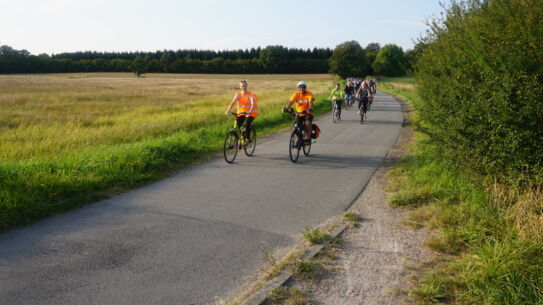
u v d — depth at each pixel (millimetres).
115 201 5754
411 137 12453
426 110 7676
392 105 26219
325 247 4176
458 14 7156
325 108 23188
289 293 3246
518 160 4902
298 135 8891
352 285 3396
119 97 31406
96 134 11125
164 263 3816
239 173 7684
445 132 6223
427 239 4383
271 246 4250
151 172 7344
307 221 5043
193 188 6535
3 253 3963
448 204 5312
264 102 24344
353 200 5969
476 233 4242
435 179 6277
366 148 10562
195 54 143500
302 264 3670
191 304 3137
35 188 5570
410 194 5770
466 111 5555
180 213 5273
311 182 7031
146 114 18422
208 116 15812
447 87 6527
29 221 4824
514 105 4801
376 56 117625
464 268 3531
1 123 14703
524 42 4766
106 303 3123
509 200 4906
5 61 123688
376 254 4020
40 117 16781
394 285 3393
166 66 131375
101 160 7281
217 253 4059
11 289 3285
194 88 51062
